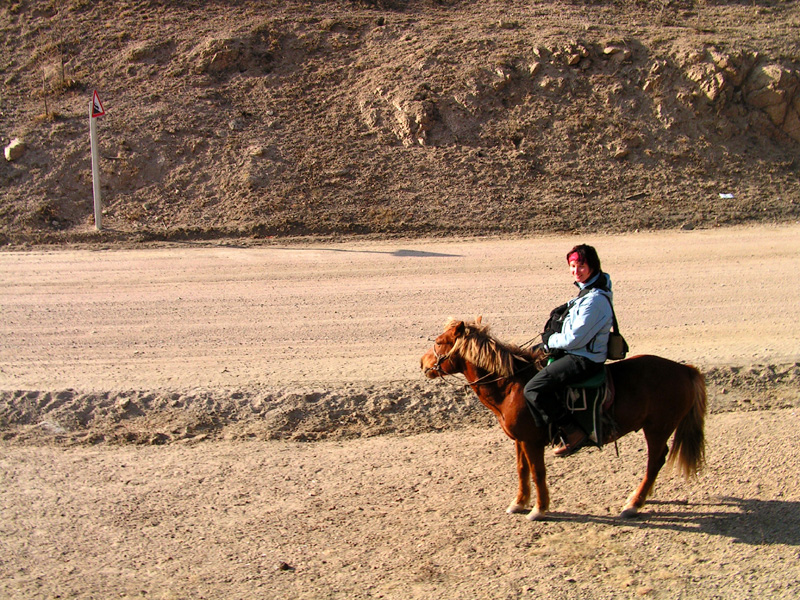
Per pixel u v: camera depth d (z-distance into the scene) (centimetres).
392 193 2014
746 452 787
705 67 2327
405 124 2184
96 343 1159
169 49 2434
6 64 2423
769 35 2612
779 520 645
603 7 3030
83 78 2327
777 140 2333
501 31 2603
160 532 643
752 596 534
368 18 2678
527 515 668
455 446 823
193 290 1450
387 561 592
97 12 2645
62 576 574
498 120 2253
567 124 2245
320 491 719
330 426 880
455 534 634
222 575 574
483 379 632
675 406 625
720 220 1997
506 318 1263
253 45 2453
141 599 542
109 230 1847
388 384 966
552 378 589
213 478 749
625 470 759
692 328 1228
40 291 1438
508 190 2058
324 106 2273
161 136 2098
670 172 2175
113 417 891
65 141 2061
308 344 1155
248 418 892
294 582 563
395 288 1458
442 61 2392
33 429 867
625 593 541
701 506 678
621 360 646
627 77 2366
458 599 538
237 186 1997
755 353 1091
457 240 1838
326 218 1917
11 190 1947
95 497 708
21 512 678
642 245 1795
